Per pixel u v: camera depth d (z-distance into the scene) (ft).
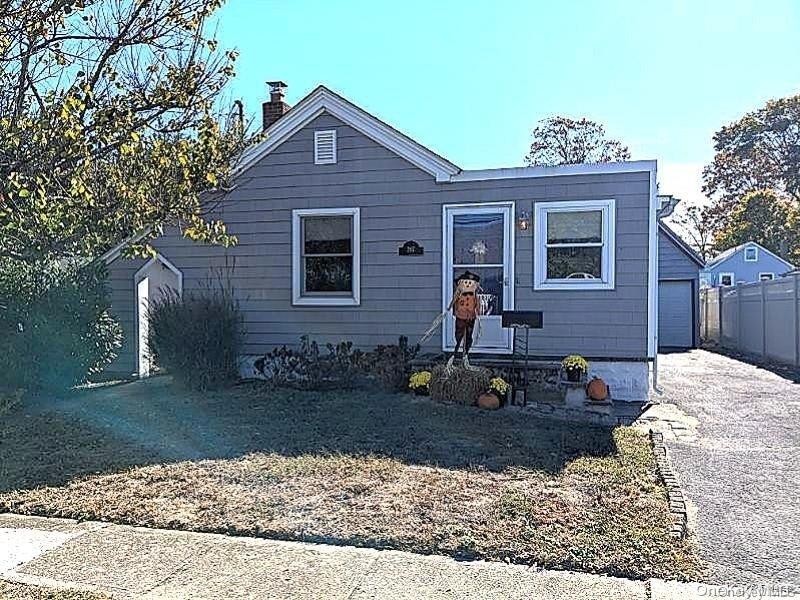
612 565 14.49
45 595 13.37
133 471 21.88
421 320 39.29
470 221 38.45
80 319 36.29
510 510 17.67
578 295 36.70
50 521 17.72
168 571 14.56
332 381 36.94
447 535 16.08
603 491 19.35
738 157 164.04
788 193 158.30
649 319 35.81
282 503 18.62
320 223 41.22
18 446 25.31
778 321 57.67
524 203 37.40
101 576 14.33
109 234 27.68
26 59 24.57
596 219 36.52
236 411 31.04
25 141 22.75
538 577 14.11
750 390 40.57
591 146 128.57
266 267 41.98
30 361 33.96
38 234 25.81
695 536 16.46
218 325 37.65
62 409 32.04
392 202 39.60
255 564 14.88
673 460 23.88
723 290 78.23
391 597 13.26
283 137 41.42
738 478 21.65
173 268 43.68
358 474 21.20
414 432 26.76
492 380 33.01
